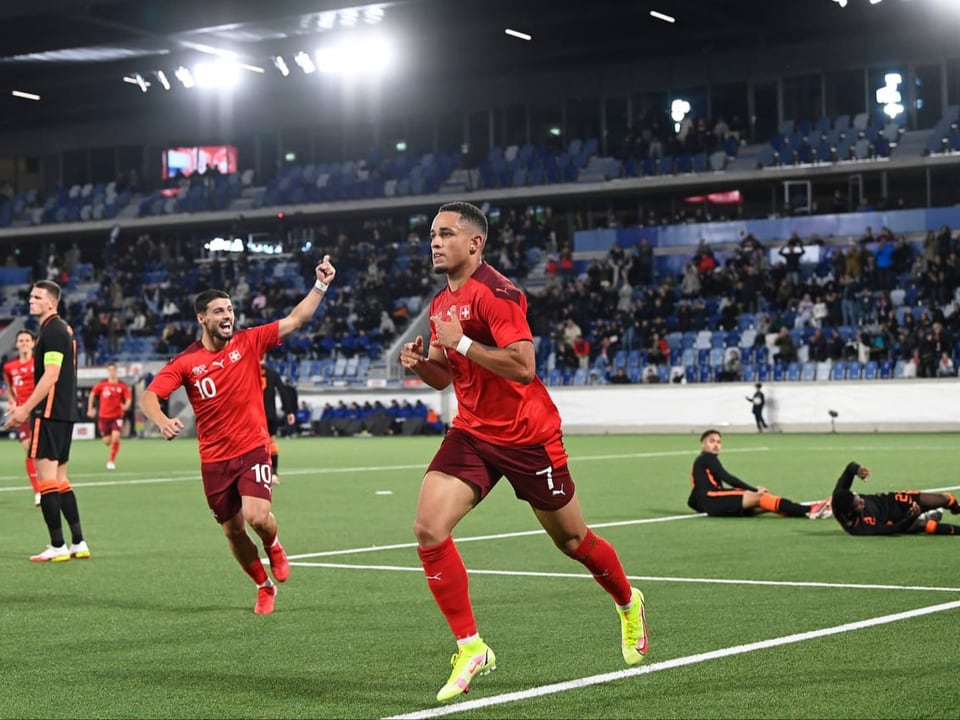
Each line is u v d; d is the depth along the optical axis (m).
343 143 62.75
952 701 6.19
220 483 9.27
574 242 53.31
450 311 6.89
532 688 6.67
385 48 51.72
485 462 6.81
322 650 7.88
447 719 6.00
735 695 6.38
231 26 47.22
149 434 50.72
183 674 7.18
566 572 11.31
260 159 64.62
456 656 6.52
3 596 10.22
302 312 9.57
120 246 64.75
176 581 11.06
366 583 10.84
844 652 7.42
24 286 64.00
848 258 46.19
